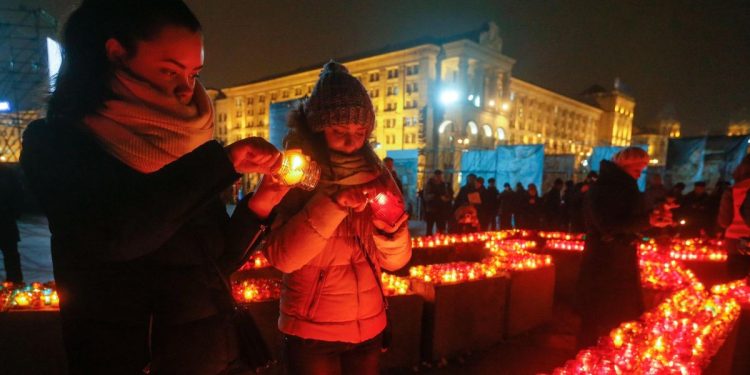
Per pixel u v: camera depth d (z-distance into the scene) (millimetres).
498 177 17531
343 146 1693
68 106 908
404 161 18641
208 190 900
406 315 3553
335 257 1707
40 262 8070
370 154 1805
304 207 1642
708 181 13695
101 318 933
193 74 1004
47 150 882
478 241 6602
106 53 926
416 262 5977
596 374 1994
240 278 4320
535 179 16297
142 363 956
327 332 1699
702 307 2928
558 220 11953
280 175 1183
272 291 3373
